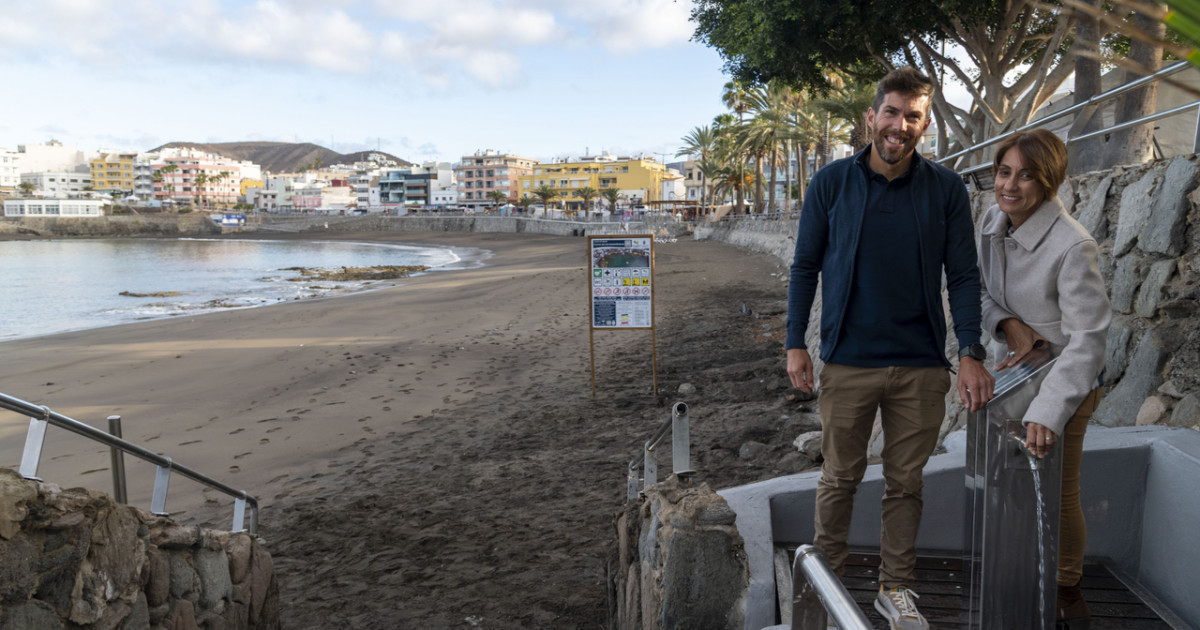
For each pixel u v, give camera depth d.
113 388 12.25
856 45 15.00
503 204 136.00
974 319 2.32
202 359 14.42
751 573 2.67
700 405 9.37
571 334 16.08
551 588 5.25
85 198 170.75
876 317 2.40
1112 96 4.56
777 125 42.09
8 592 2.71
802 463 6.57
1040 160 2.19
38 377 13.25
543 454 8.21
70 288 37.06
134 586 3.43
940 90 15.61
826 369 2.54
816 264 2.63
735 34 15.74
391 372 12.74
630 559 3.74
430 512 6.79
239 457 8.70
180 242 109.38
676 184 142.38
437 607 5.09
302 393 11.53
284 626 4.97
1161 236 4.04
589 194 125.69
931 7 13.17
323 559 5.96
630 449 8.10
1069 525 2.39
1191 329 3.68
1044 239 2.24
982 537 2.17
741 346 12.96
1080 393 2.04
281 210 172.50
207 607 4.10
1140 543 2.82
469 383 11.93
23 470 3.18
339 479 7.86
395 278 40.56
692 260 35.97
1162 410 3.62
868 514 3.13
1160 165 4.25
